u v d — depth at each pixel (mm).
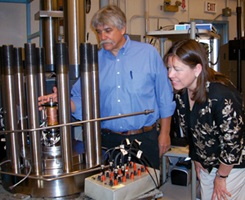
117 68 1398
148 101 1407
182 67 1038
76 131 1490
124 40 1440
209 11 3936
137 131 1396
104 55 1461
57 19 1502
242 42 3266
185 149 2098
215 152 1225
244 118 1110
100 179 877
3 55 952
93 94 1004
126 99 1371
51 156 1010
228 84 1114
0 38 2525
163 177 2328
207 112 1124
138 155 1002
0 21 2512
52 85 1422
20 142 1094
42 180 930
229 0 4145
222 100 1054
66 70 930
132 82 1372
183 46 1038
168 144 1506
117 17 1276
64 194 945
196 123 1205
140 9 3346
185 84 1080
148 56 1415
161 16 3527
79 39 1372
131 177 887
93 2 2965
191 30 1852
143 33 3400
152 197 936
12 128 985
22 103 1038
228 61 3514
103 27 1287
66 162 954
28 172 975
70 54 1353
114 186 824
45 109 1046
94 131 1022
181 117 1356
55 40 1494
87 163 1036
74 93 1372
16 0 2062
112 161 975
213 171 1300
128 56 1407
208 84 1097
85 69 975
